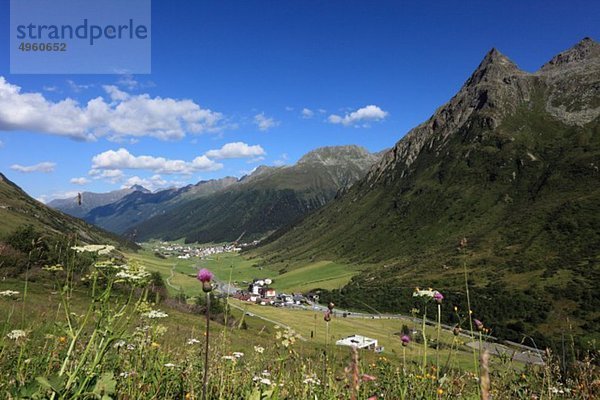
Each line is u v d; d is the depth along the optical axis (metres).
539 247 163.38
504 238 186.25
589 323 56.44
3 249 5.10
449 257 183.62
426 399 4.64
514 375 5.49
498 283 128.25
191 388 4.51
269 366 5.23
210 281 3.17
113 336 3.53
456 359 4.91
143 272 3.97
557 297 100.69
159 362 4.88
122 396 4.11
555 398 5.15
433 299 5.19
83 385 3.27
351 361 2.24
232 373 4.82
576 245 153.62
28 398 3.21
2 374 4.11
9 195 164.50
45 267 3.85
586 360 5.38
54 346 4.39
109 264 3.82
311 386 4.64
